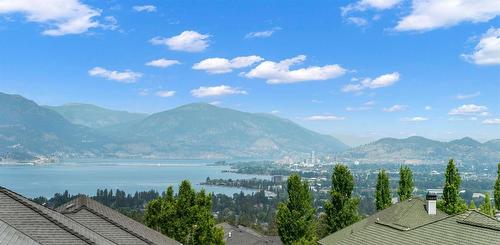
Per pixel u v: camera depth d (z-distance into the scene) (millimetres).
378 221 54938
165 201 62188
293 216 72250
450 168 72062
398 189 78188
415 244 40625
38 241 24688
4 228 24672
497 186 74438
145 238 35656
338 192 72625
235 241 90875
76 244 25562
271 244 90812
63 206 38000
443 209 71812
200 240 60438
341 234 59125
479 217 40562
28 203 27203
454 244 37469
